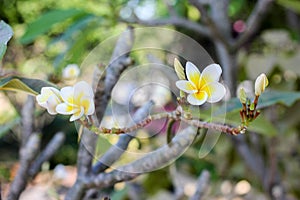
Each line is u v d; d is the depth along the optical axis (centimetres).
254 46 353
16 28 768
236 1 363
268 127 186
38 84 138
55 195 185
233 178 341
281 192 279
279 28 374
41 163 177
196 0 233
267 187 275
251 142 320
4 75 137
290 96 176
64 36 254
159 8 398
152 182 334
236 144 296
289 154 319
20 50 340
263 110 283
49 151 179
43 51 420
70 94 125
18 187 165
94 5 340
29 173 172
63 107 124
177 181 273
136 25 253
